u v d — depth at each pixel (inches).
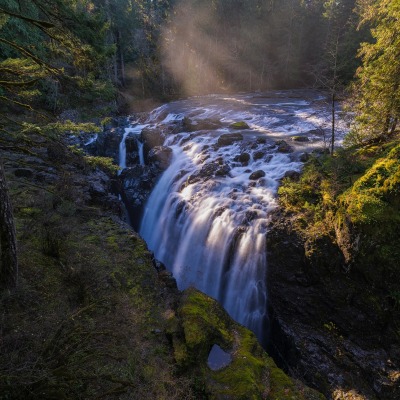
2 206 258.2
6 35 707.4
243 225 525.3
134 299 356.8
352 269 399.2
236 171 692.1
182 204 648.4
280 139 833.5
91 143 944.3
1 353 207.6
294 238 464.8
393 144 532.1
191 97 1945.1
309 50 2209.6
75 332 230.1
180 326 318.3
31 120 390.3
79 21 293.0
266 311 471.5
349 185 484.4
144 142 943.7
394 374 343.3
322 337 406.0
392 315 368.8
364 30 1521.9
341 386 352.8
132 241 466.6
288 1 2217.0
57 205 508.7
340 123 931.3
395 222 372.8
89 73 339.0
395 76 484.7
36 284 329.1
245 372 285.1
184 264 609.3
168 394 256.1
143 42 2059.5
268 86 2239.2
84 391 224.5
